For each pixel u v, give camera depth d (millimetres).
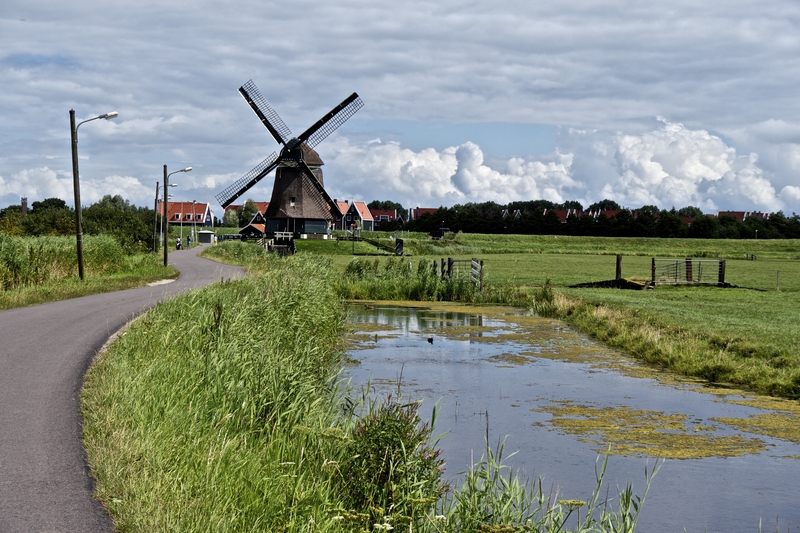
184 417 8773
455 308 32062
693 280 47125
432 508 7254
